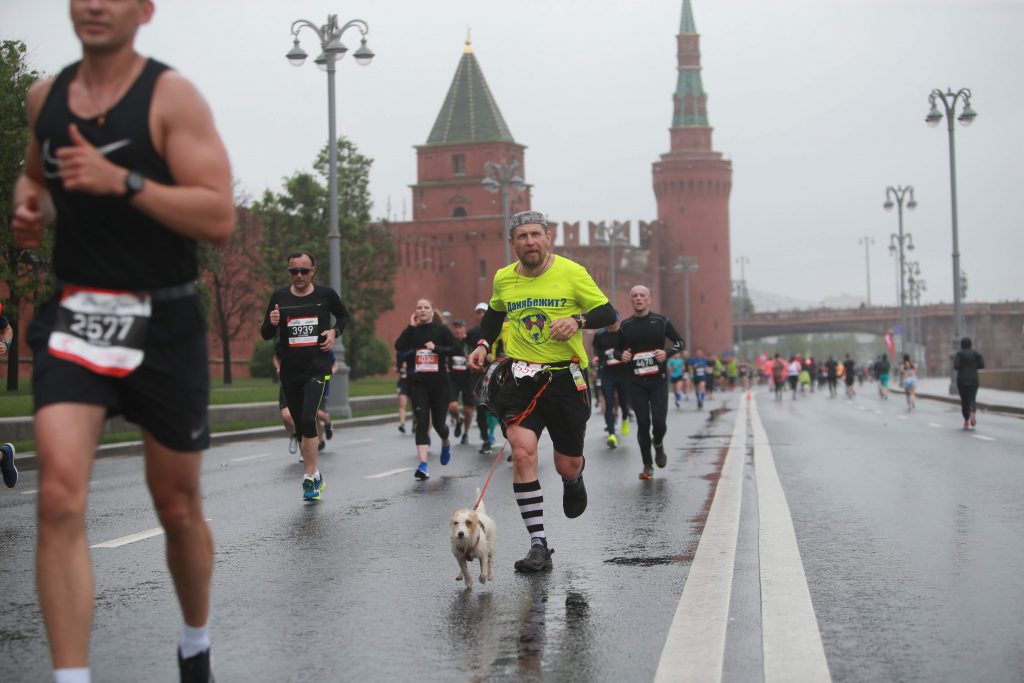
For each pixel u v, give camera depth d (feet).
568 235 466.70
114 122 13.35
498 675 17.75
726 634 20.17
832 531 32.35
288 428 62.85
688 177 533.55
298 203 192.34
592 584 24.93
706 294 533.14
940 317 565.12
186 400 14.01
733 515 35.14
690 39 551.18
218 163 13.50
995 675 17.51
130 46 13.65
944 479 46.65
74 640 13.08
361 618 21.88
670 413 121.80
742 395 214.90
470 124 394.32
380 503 40.29
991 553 28.58
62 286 13.84
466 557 24.49
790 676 17.22
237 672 18.08
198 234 13.39
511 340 27.07
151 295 13.80
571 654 18.97
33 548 30.42
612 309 26.61
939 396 169.27
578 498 27.86
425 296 352.08
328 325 41.11
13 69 100.89
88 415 13.41
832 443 68.69
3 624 21.57
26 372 151.23
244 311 190.19
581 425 27.04
